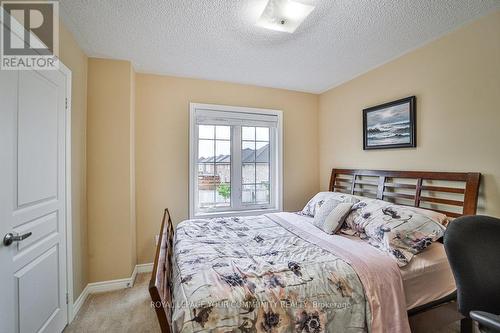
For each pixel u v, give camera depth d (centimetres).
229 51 224
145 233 273
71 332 172
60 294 169
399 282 138
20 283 126
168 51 224
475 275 107
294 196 340
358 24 180
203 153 305
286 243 181
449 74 190
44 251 150
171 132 283
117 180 237
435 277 151
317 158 350
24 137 130
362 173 267
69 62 189
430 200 198
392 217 175
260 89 321
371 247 167
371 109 260
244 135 322
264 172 334
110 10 164
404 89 226
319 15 169
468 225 116
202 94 295
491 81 165
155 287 91
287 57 235
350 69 265
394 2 155
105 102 234
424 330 158
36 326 140
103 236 232
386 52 225
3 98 114
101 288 229
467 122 179
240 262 144
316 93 349
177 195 286
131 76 245
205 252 159
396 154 234
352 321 125
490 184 166
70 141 185
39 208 145
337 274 133
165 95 281
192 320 103
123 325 180
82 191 216
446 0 153
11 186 120
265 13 163
